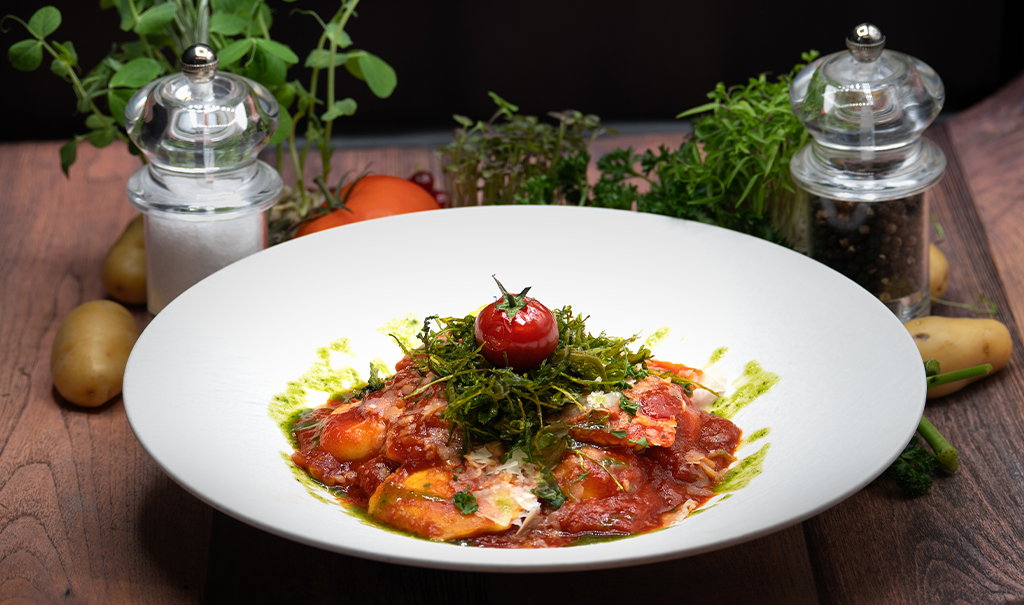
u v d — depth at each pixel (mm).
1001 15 1157
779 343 719
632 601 649
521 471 654
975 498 694
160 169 771
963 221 896
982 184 939
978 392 757
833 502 607
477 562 590
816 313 719
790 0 1153
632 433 662
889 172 766
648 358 706
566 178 869
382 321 758
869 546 671
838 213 775
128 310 841
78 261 886
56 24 826
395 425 671
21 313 837
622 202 841
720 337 736
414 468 663
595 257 776
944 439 711
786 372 706
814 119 766
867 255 777
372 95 1173
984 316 811
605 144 1015
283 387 719
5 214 936
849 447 643
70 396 760
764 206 838
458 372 668
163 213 764
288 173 977
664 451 668
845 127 758
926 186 762
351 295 759
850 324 705
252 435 684
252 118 775
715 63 1177
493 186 887
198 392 690
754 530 597
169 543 680
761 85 831
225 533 685
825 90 763
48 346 812
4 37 1118
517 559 593
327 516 638
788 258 747
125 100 823
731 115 817
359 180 871
